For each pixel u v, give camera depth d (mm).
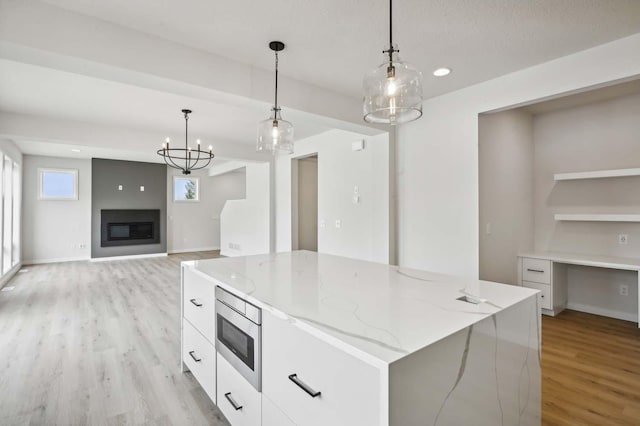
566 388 2326
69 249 8078
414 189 4043
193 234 9891
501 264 3793
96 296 4781
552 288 3824
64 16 2174
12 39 2020
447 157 3678
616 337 3250
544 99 3000
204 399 2197
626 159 3717
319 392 1159
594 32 2430
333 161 5270
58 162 7941
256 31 2447
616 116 3787
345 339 1039
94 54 2271
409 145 4102
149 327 3516
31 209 7625
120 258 8391
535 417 1614
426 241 3906
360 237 4758
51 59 2238
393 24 2336
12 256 6398
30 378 2449
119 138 5012
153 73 2498
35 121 4391
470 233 3477
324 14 2232
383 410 898
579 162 4062
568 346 3037
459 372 1135
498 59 2865
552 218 4277
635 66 2453
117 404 2133
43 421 1958
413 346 990
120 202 8422
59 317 3848
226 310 1823
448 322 1196
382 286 1725
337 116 3652
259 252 7207
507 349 1386
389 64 1866
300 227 6906
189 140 5641
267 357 1479
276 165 6855
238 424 1731
